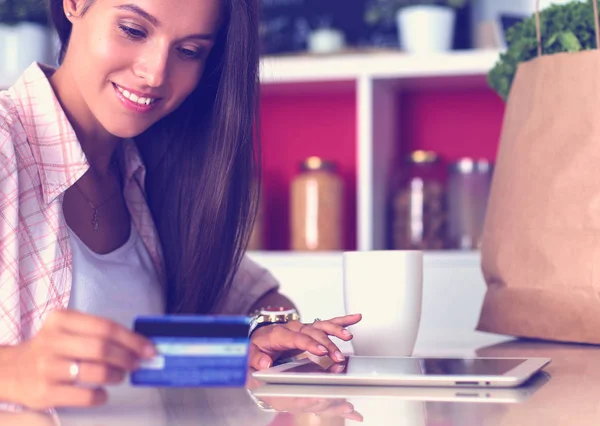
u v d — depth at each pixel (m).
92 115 1.18
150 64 1.05
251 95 1.23
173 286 1.31
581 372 0.80
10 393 0.55
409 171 2.38
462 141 2.56
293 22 2.65
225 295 1.35
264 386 0.70
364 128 2.27
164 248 1.31
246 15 1.19
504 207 1.16
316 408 0.59
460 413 0.56
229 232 1.26
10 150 0.99
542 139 1.11
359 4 2.62
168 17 1.03
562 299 1.06
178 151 1.27
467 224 2.31
